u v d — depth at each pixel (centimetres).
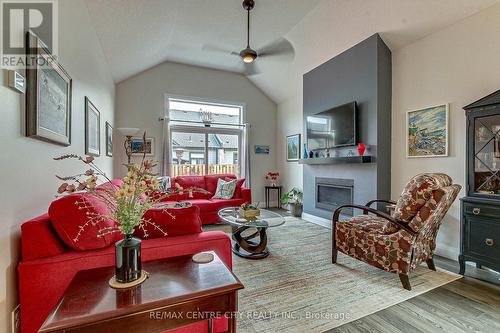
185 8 324
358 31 344
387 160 345
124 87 498
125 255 104
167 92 530
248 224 273
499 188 234
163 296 95
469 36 266
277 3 330
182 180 479
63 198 131
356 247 244
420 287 216
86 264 125
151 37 364
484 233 223
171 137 541
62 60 186
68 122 195
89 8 250
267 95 627
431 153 301
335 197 416
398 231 219
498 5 244
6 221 115
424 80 310
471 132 242
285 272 248
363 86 356
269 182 632
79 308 87
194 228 158
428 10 276
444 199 199
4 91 114
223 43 439
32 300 118
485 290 211
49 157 164
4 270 113
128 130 449
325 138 424
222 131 587
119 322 86
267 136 632
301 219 481
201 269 118
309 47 418
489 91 252
